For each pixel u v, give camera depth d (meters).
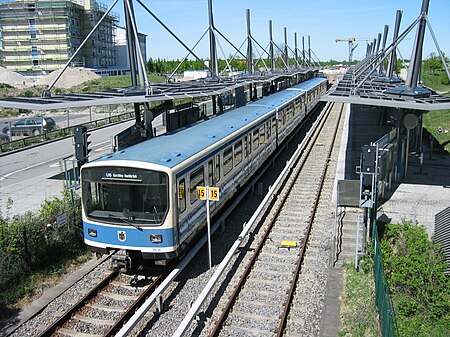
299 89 34.62
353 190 12.05
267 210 16.31
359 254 11.87
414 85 18.02
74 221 13.25
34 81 74.94
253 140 18.38
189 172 11.52
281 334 8.92
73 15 81.81
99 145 28.98
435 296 9.72
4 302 10.22
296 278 11.05
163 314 9.80
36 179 21.16
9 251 11.09
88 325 9.43
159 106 18.75
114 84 65.00
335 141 29.67
